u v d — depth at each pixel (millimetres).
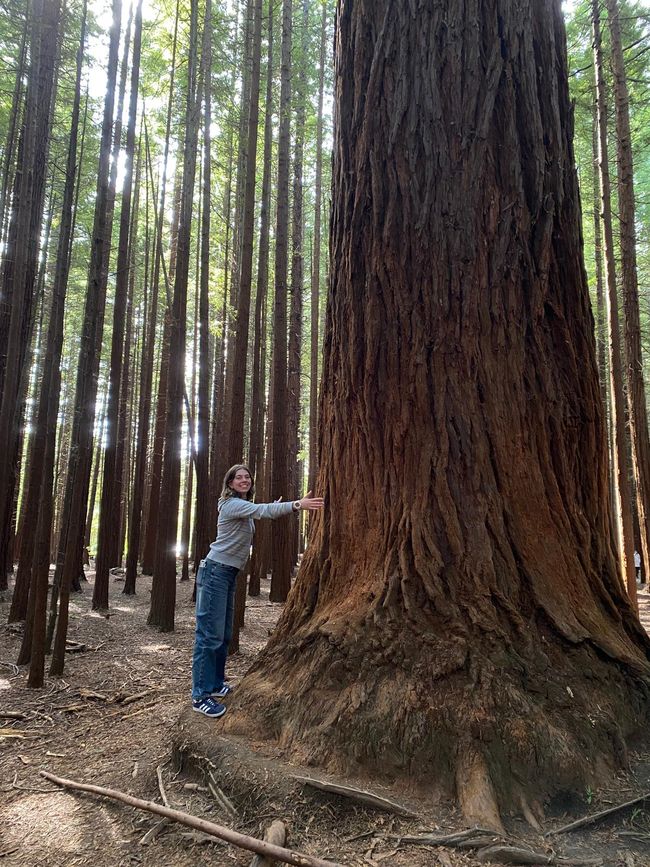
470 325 3043
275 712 2742
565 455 3107
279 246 8852
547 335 3189
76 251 15438
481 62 3217
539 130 3252
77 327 21781
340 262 3527
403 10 3340
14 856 2213
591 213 13375
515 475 2932
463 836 2014
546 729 2289
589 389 3262
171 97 11016
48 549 4785
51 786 2832
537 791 2184
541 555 2840
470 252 3090
